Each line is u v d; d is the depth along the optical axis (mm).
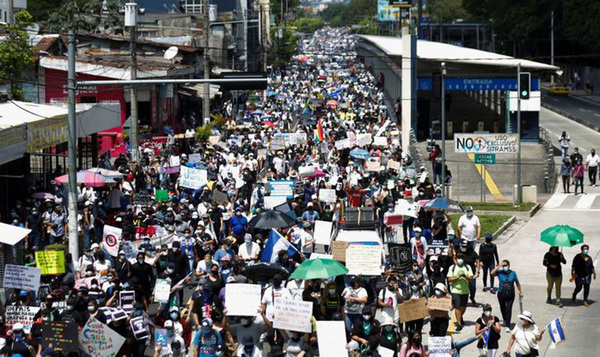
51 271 31703
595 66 179125
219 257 34969
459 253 33719
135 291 31875
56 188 49906
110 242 36469
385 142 73750
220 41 128875
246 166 60219
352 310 28875
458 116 108625
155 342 28188
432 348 26828
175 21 126562
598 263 46719
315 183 57750
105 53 91938
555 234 37531
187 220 43344
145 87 82438
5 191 47062
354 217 41625
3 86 65250
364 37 195500
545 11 187750
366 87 149875
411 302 29016
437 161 68375
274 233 35625
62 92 78312
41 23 88438
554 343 28062
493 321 28438
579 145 97125
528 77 63531
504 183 74250
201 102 107812
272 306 27906
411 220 46969
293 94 149000
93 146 58594
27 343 27047
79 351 27094
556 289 37969
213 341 26719
